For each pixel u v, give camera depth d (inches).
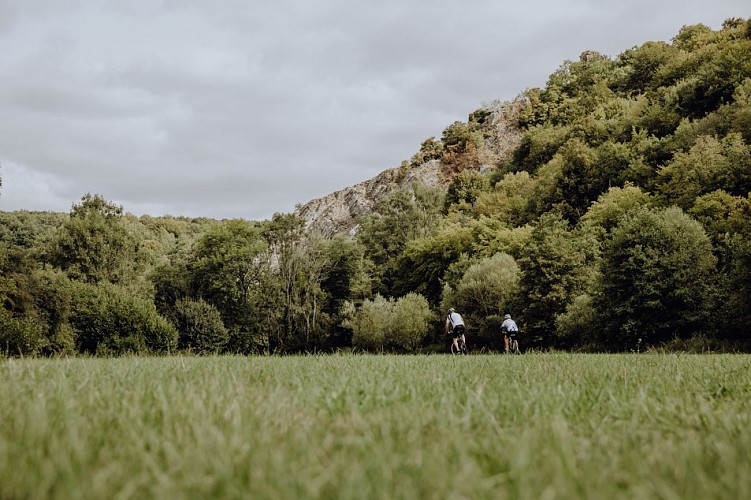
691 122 3179.1
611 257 1491.1
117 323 1823.3
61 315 1689.2
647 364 303.1
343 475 59.1
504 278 2033.7
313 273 2874.0
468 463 61.9
